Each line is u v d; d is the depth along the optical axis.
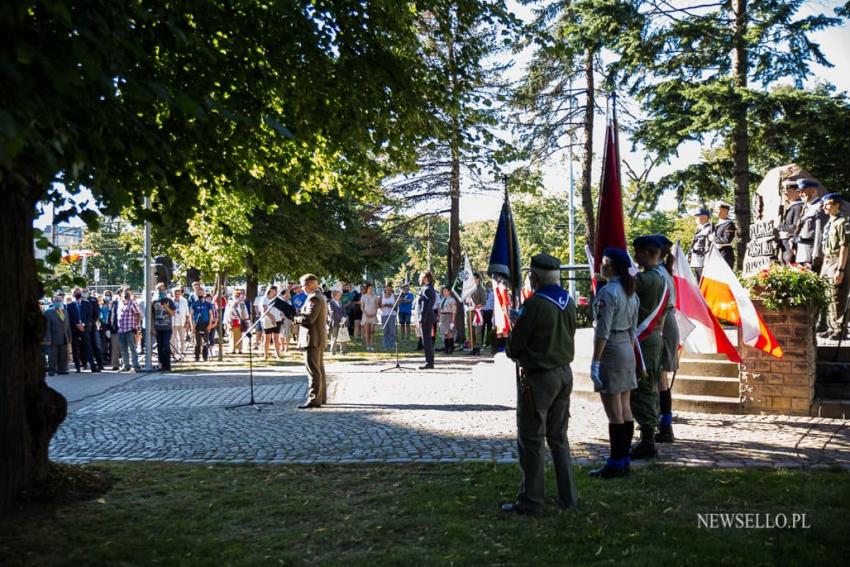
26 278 6.27
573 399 11.50
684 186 22.66
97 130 5.26
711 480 6.52
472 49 9.37
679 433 8.73
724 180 23.30
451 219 27.19
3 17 3.86
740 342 9.98
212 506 6.20
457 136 9.73
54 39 4.56
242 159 8.01
